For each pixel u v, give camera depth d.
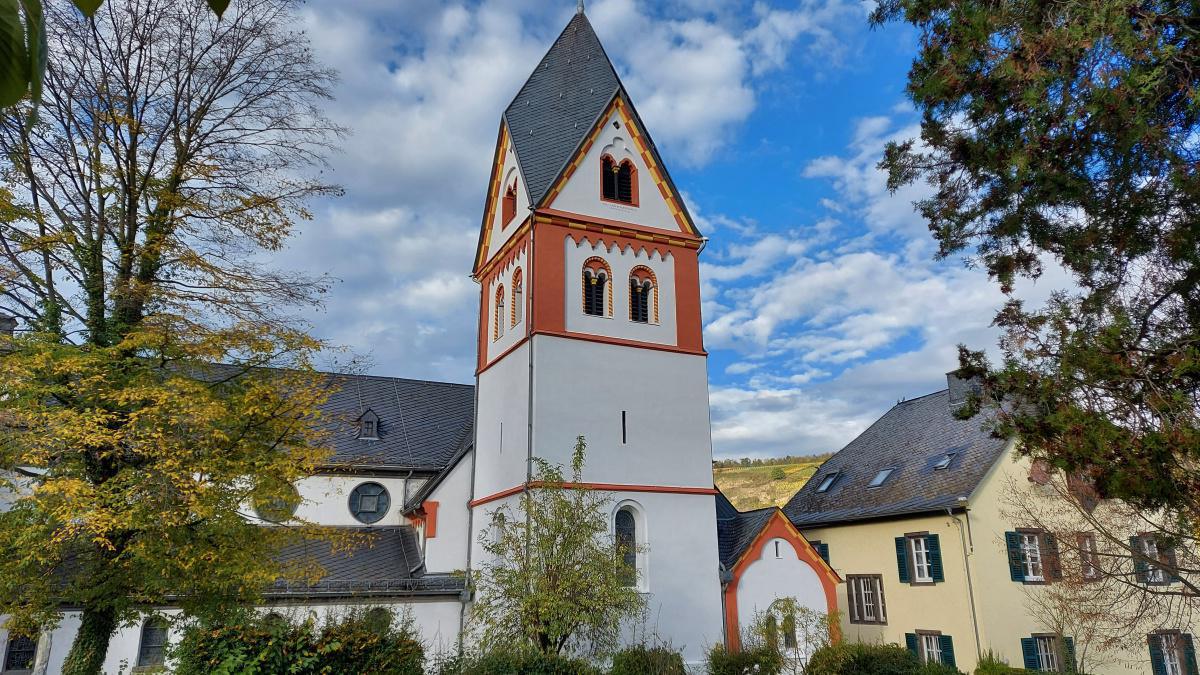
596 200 27.97
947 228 11.62
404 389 37.84
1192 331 9.66
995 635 28.23
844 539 36.34
